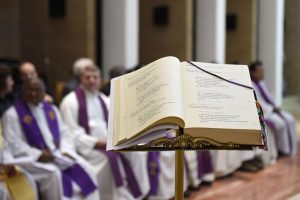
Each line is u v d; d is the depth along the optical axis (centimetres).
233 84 179
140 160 459
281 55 1106
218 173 584
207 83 176
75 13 704
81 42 702
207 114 168
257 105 177
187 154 505
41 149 410
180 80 170
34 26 732
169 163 486
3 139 388
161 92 164
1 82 443
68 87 557
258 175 606
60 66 722
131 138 164
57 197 388
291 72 1509
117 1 696
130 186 449
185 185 502
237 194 505
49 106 435
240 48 1042
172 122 158
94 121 464
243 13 1032
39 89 416
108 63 711
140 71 184
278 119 721
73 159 421
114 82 194
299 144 848
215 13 902
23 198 367
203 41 917
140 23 889
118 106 183
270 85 1083
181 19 846
